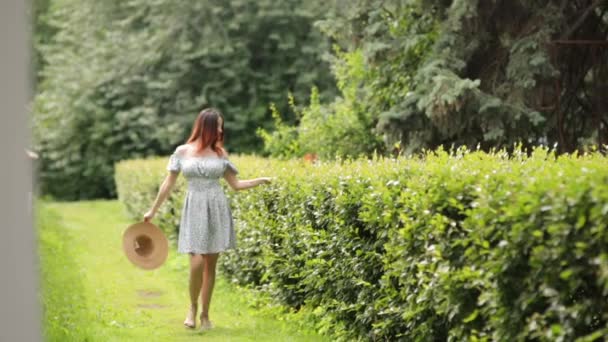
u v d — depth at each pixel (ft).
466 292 18.58
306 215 27.94
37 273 16.14
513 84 38.86
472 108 38.04
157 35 104.17
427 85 39.09
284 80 106.42
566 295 15.78
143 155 109.19
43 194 112.06
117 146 110.11
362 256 24.18
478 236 17.47
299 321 28.48
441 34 40.11
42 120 112.27
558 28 39.04
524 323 16.72
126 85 107.34
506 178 17.87
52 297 31.32
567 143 41.57
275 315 31.04
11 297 15.65
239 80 104.47
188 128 104.94
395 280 22.57
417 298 20.24
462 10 38.96
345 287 25.22
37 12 125.80
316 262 26.16
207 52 102.17
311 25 103.96
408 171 22.41
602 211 14.23
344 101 54.44
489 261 17.06
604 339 15.06
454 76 38.04
